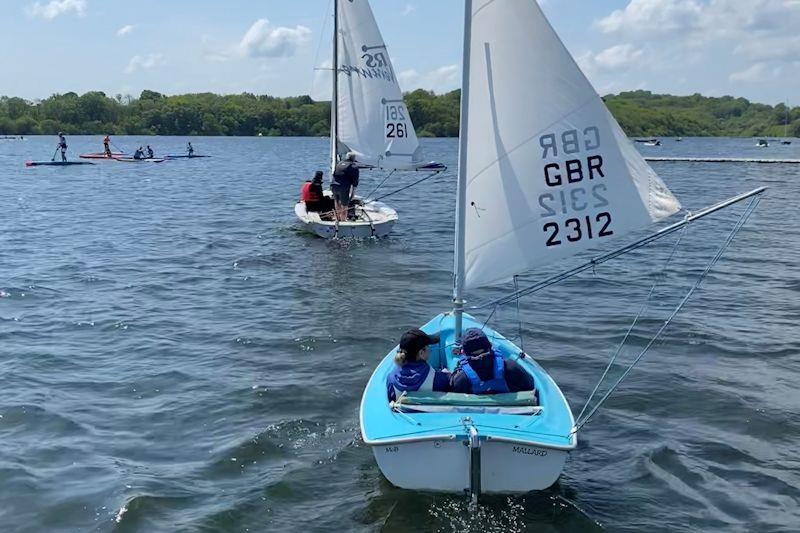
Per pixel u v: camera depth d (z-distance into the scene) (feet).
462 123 22.97
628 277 53.42
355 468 23.48
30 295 46.62
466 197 23.56
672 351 35.91
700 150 342.64
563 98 22.24
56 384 31.19
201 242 67.62
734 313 43.01
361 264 57.21
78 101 487.20
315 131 467.11
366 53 72.59
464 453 20.33
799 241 69.26
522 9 21.76
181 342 37.14
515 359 26.66
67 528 20.01
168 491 21.99
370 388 24.70
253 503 21.35
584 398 29.86
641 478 22.97
